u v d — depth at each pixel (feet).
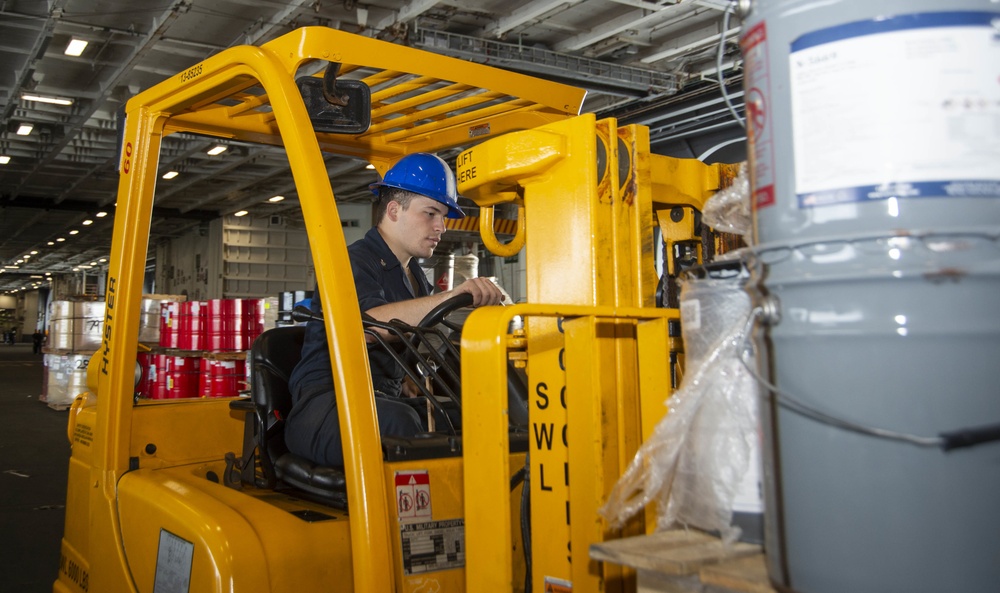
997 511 2.76
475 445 4.46
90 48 31.86
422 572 6.07
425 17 28.58
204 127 8.66
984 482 2.75
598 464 4.47
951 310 2.79
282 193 54.08
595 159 5.09
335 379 5.57
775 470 3.17
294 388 8.25
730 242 6.09
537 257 5.38
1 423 35.47
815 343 2.99
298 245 60.13
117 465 8.17
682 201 5.88
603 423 4.64
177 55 32.68
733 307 3.70
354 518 5.44
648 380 4.67
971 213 2.83
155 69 33.88
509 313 4.33
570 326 4.66
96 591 8.11
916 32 2.88
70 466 9.53
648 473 3.99
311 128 6.06
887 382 2.83
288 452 8.20
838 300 2.94
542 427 5.06
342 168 45.11
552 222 5.29
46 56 32.19
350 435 5.47
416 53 7.22
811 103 3.05
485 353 4.39
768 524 3.24
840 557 2.89
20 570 15.20
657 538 3.78
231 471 8.77
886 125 2.88
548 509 4.94
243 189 55.11
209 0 27.22
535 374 5.15
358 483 5.44
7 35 29.37
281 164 48.01
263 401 8.39
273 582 6.08
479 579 4.42
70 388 40.11
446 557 6.21
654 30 29.50
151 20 29.19
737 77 28.86
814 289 3.00
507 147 5.42
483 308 4.58
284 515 6.58
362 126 6.78
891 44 2.90
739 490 3.61
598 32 29.17
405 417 7.55
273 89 6.15
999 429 2.74
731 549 3.52
